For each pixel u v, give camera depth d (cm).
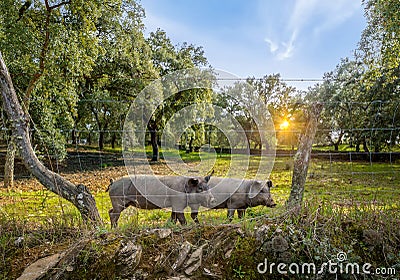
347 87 1888
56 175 323
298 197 316
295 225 275
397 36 750
